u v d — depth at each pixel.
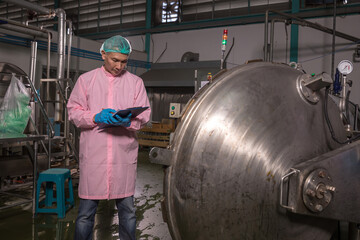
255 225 1.01
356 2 6.62
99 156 1.69
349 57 6.54
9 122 3.01
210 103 1.02
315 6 7.01
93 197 1.70
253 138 1.01
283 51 7.33
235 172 0.99
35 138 2.72
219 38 8.20
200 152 0.99
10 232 2.45
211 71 4.65
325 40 6.83
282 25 7.36
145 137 6.96
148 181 4.20
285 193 0.99
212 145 0.99
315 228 1.10
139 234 2.41
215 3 8.41
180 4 8.86
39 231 2.48
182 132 1.02
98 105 1.73
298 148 1.06
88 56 7.58
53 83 4.59
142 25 9.45
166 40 8.98
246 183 1.00
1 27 4.70
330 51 6.77
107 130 1.70
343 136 1.23
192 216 1.00
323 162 0.96
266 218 1.01
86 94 1.75
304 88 1.12
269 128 1.03
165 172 1.02
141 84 1.86
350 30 6.59
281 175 1.01
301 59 7.11
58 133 4.31
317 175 0.94
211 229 1.00
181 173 1.00
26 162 3.34
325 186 0.95
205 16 8.55
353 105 2.28
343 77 1.67
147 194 3.56
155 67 8.95
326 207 0.98
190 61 8.40
